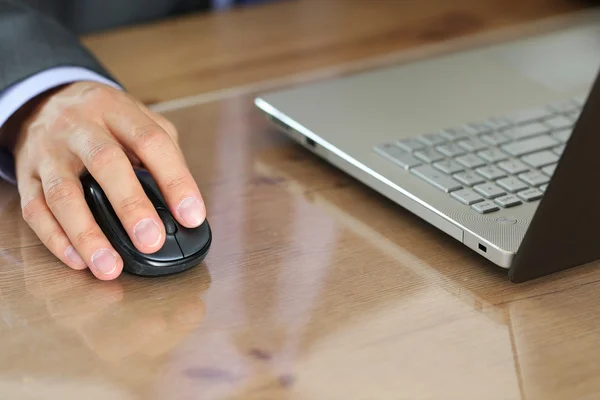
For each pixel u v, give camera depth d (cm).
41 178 64
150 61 105
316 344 51
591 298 56
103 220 59
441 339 51
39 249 63
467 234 59
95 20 139
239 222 67
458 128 75
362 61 104
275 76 99
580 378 48
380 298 56
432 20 120
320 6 128
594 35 104
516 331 52
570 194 51
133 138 63
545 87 85
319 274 59
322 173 76
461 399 46
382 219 68
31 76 75
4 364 49
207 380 47
